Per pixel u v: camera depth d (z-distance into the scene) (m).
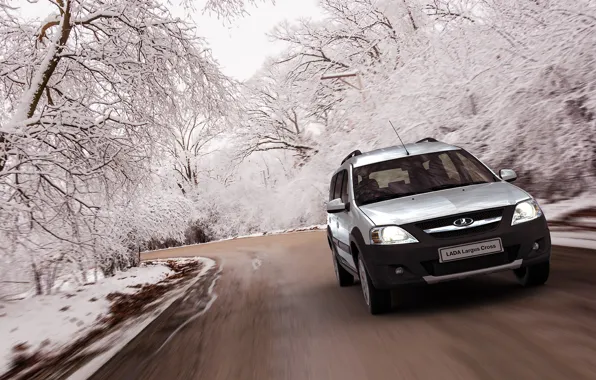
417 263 5.02
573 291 5.00
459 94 17.28
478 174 6.24
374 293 5.39
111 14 11.55
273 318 6.21
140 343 6.09
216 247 26.38
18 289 9.71
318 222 32.38
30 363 6.43
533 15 14.40
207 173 40.38
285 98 37.28
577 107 12.68
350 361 4.05
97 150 10.94
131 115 12.20
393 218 5.27
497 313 4.70
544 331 3.97
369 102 23.23
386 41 24.00
